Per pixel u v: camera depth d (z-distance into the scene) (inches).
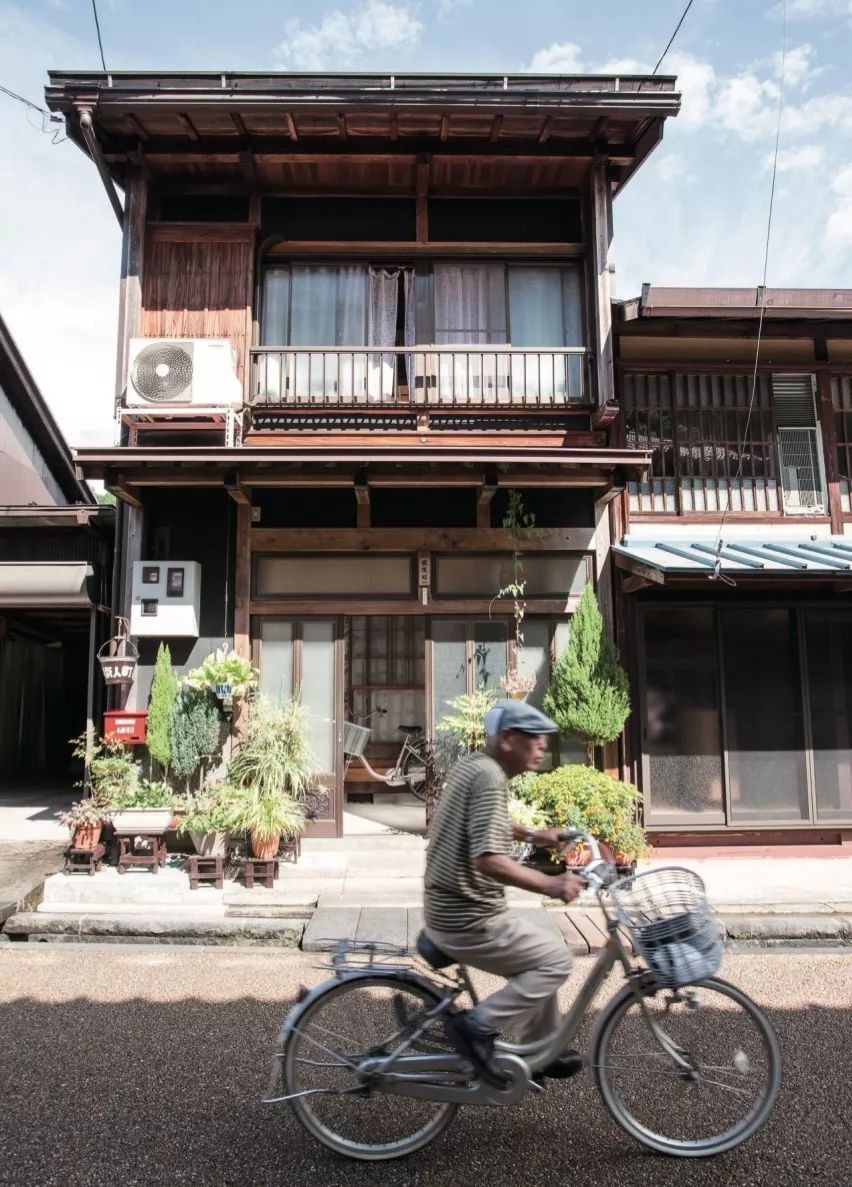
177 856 266.1
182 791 280.4
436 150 313.1
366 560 300.8
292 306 326.3
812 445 325.4
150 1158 105.7
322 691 295.9
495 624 301.0
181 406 290.8
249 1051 140.2
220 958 196.7
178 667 293.6
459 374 324.2
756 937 212.8
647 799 290.0
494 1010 104.0
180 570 289.9
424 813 338.3
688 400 323.3
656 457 319.6
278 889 241.6
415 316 325.7
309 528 300.2
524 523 301.4
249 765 265.1
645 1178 101.7
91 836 250.2
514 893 234.8
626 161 314.7
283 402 315.9
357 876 254.1
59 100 284.7
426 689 298.0
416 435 317.1
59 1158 105.3
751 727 294.7
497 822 101.1
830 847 293.1
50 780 466.9
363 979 109.6
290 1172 102.9
